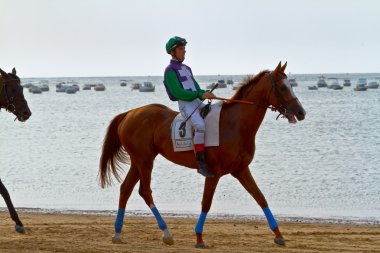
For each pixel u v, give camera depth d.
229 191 21.34
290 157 31.58
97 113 79.94
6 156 32.75
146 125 11.84
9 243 11.14
